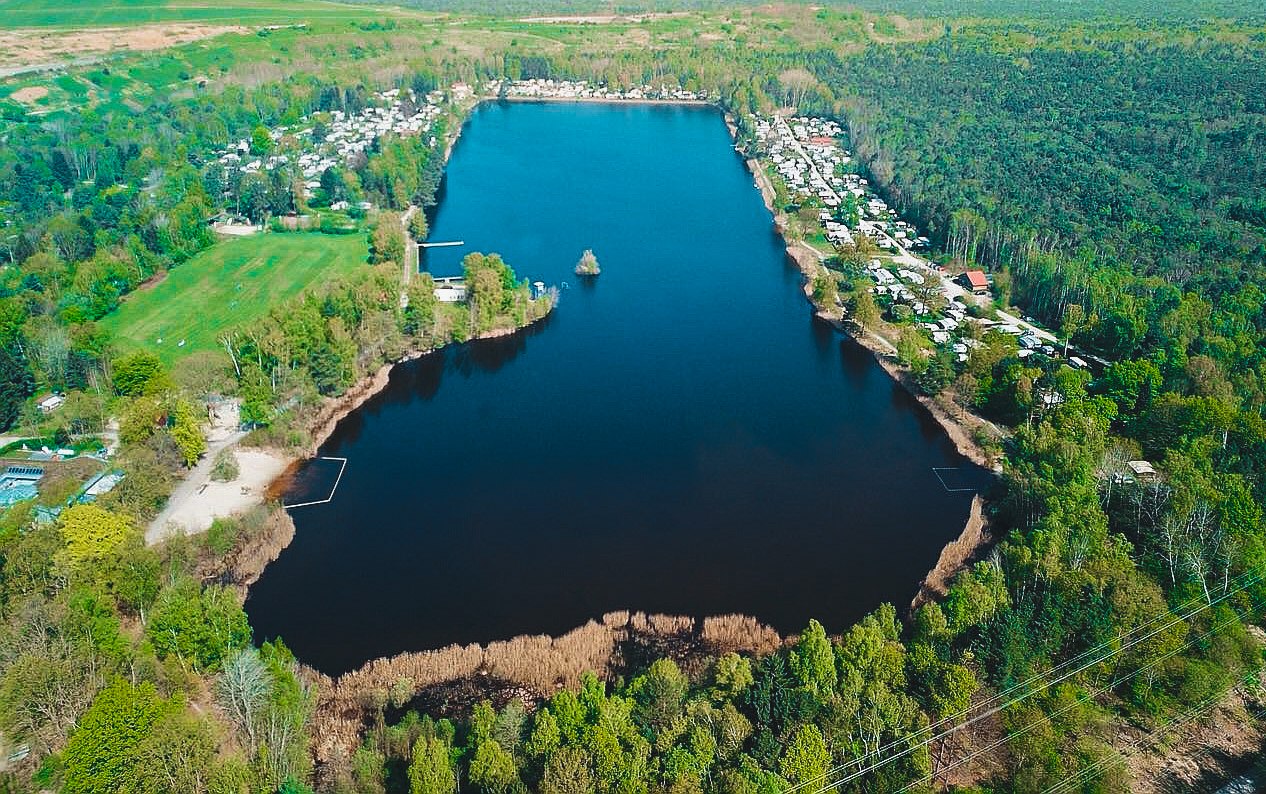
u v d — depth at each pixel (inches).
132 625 5821.9
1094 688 5285.4
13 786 4677.7
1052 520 6166.3
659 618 6200.8
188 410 7696.9
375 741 4977.9
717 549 7003.0
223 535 6697.8
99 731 4436.5
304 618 6250.0
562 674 5718.5
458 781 4616.1
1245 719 5201.8
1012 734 4867.1
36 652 5049.2
